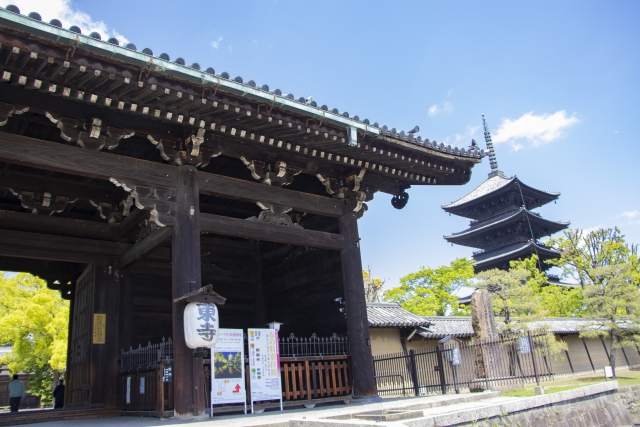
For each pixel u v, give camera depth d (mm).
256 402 9328
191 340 7922
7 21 6039
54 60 6668
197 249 8883
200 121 8719
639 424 13188
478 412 7648
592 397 11250
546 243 40281
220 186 9711
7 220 10555
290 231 10570
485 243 47250
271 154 10406
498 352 13297
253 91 8219
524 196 45844
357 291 11336
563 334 26797
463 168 12336
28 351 24766
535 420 8820
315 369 10344
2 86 7363
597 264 30266
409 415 7227
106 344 11320
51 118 7863
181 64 7469
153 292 12367
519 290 22719
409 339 20766
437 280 34438
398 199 12961
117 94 7660
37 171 10750
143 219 10695
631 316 23078
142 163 8781
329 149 10406
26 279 26328
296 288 12906
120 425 7574
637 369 28125
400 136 10562
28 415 9992
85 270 12703
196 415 7926
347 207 11750
